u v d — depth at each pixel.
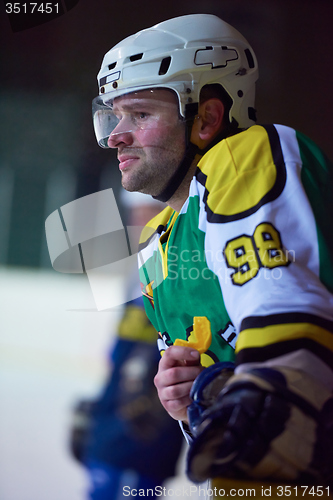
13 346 9.84
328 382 1.19
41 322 11.64
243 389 1.11
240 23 14.95
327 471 1.15
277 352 1.20
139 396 3.30
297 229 1.47
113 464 3.31
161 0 15.36
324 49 14.95
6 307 12.95
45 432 5.82
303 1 14.85
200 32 2.16
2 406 6.68
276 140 1.67
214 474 1.08
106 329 10.73
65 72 16.62
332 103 15.00
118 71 2.13
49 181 16.86
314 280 1.36
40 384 7.73
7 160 17.09
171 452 3.31
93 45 16.28
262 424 1.07
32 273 16.88
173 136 2.08
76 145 16.73
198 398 1.49
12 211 16.98
